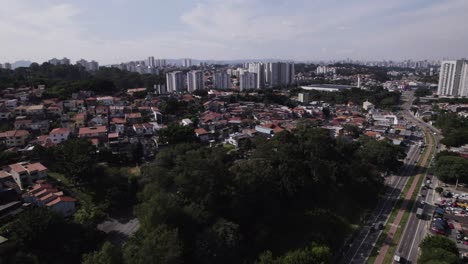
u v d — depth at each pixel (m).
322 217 86.00
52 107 146.88
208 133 141.50
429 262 59.03
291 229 80.62
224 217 74.50
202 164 77.81
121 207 85.62
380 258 70.94
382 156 117.88
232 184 78.12
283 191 87.62
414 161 136.12
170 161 97.69
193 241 64.75
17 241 59.16
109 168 97.06
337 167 99.44
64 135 117.19
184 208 70.75
